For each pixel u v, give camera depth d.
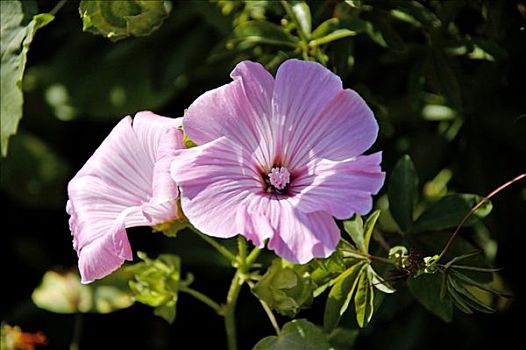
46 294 1.02
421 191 0.98
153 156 0.86
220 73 1.00
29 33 0.94
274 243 0.82
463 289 0.86
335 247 0.83
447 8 0.92
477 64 0.96
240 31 0.92
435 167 0.98
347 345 0.92
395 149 0.99
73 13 1.02
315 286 0.87
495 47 0.92
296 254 0.82
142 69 1.02
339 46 0.93
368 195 0.82
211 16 0.98
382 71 0.98
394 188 0.91
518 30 0.94
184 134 0.85
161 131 0.86
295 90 0.85
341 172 0.83
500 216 0.96
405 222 0.90
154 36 1.02
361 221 0.87
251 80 0.85
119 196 0.87
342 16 0.93
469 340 0.97
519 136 0.96
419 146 0.98
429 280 0.88
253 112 0.84
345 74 0.93
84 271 0.86
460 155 0.97
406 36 0.95
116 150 0.87
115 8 0.93
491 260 0.96
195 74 1.01
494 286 0.97
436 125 0.99
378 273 0.88
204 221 0.83
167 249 1.02
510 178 0.96
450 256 0.90
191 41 1.01
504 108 0.96
